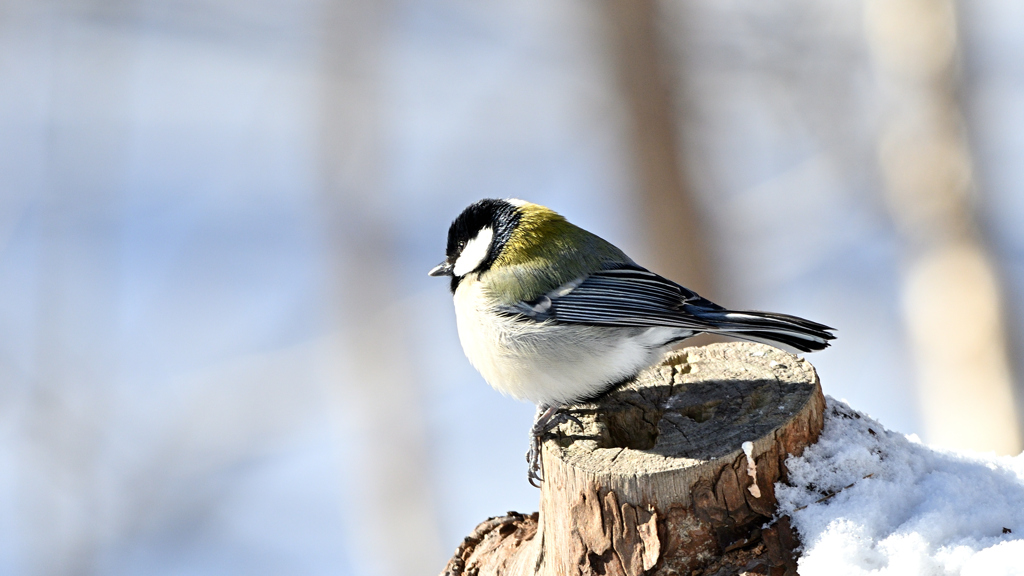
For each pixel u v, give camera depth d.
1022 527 4.12
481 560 5.61
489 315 5.84
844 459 4.31
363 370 14.05
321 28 14.66
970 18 13.10
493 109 15.51
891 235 14.24
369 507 13.29
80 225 14.83
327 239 14.73
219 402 13.75
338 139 14.70
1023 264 13.12
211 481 12.99
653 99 12.04
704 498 4.18
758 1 13.77
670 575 4.22
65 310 14.00
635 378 5.19
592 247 6.01
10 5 15.00
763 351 5.21
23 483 12.31
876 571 3.91
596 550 4.32
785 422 4.32
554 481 4.48
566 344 5.67
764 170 15.05
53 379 13.30
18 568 11.83
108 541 12.16
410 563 13.05
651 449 4.38
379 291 14.49
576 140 15.41
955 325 12.50
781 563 4.09
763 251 14.12
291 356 14.16
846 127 14.31
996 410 12.06
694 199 12.16
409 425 13.88
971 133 12.94
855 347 13.46
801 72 14.19
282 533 12.64
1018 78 13.25
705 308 5.40
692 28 12.68
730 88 14.17
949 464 4.55
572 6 13.23
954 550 3.92
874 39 13.75
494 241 6.12
